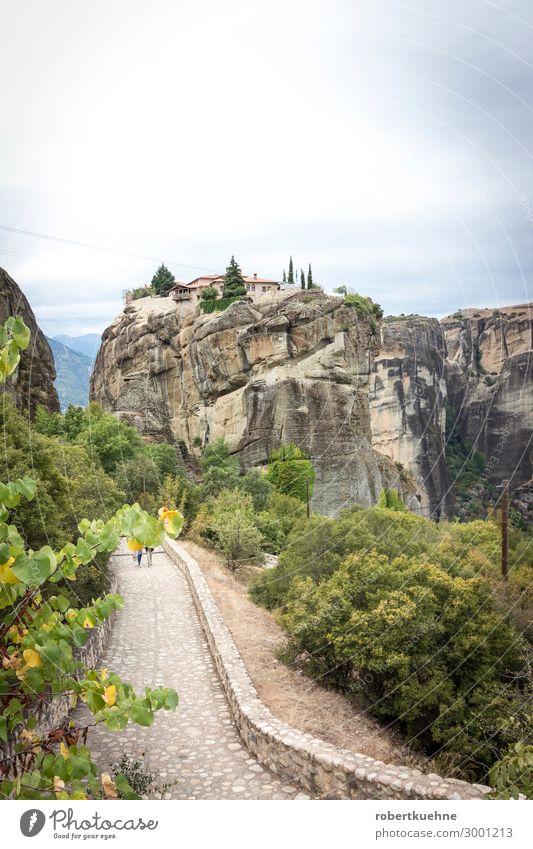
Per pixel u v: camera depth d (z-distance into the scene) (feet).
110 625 49.37
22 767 11.77
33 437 36.27
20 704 11.91
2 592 11.09
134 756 28.96
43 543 29.99
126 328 262.26
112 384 255.70
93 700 11.31
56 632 11.53
